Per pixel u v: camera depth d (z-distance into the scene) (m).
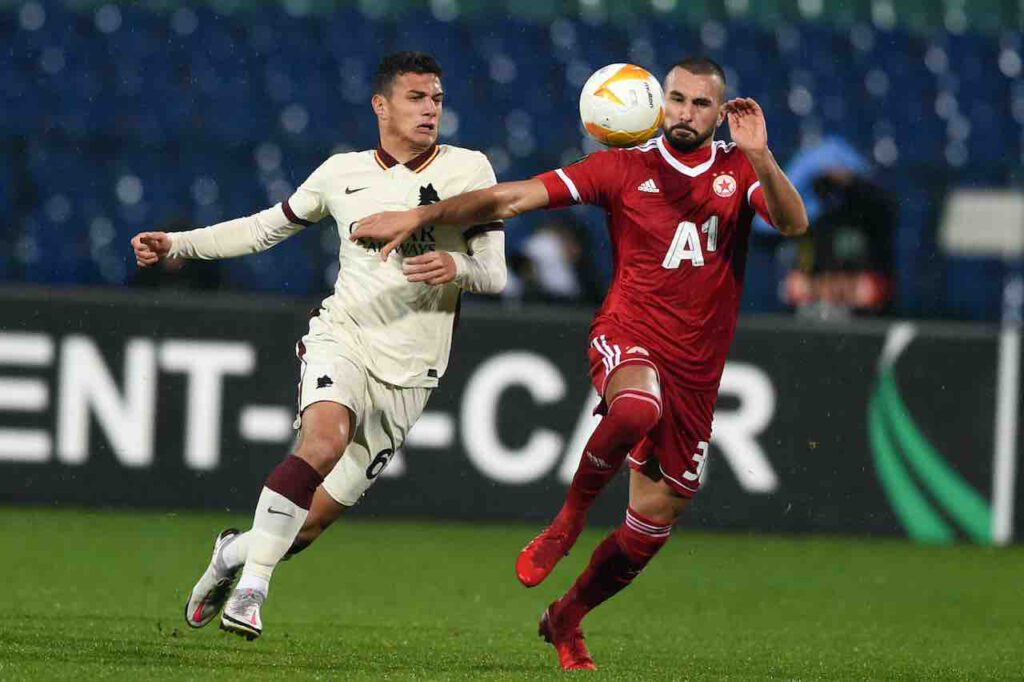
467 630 22.02
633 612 25.39
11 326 34.31
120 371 34.78
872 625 24.67
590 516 37.41
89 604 22.86
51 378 34.50
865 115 54.06
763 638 22.48
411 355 17.73
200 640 18.92
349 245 17.83
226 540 17.30
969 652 21.52
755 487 36.88
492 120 51.00
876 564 33.41
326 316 17.88
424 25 52.59
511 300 41.91
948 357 37.56
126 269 43.31
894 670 19.03
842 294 44.66
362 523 35.91
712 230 17.22
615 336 17.38
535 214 46.28
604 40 53.56
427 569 29.75
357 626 21.77
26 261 45.00
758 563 33.00
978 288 49.75
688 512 36.84
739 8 55.31
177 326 35.00
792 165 45.34
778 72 54.19
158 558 29.23
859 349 37.28
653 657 19.58
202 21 51.16
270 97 50.00
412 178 17.80
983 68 55.91
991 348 37.75
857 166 45.12
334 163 18.03
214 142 48.34
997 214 48.25
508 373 36.16
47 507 34.84
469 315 36.00
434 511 36.03
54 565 27.62
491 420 36.12
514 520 36.19
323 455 16.73
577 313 36.41
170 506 34.97
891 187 51.50
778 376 37.00
